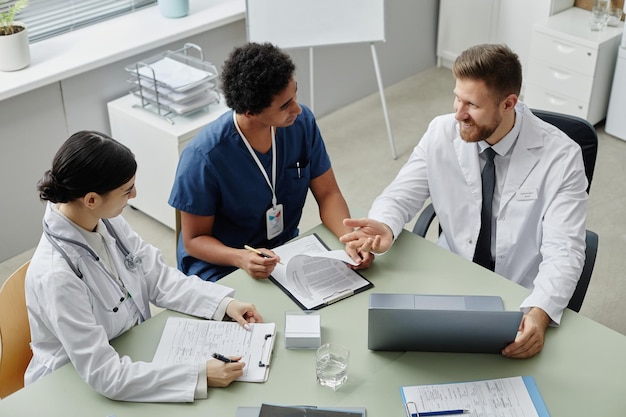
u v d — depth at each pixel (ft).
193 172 7.47
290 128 7.74
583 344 6.19
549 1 13.80
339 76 14.76
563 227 7.11
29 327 6.67
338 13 12.53
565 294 6.54
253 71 6.81
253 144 7.54
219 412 5.64
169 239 11.56
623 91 13.19
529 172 7.43
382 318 5.86
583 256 7.00
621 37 13.11
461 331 5.92
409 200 7.93
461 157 7.69
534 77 14.01
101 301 6.19
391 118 14.70
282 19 12.43
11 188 11.00
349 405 5.66
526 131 7.41
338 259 6.95
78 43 11.60
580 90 13.39
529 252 7.64
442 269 7.03
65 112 11.24
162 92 10.96
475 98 6.95
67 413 5.64
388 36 15.28
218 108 11.38
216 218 7.97
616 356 6.07
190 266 8.04
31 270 5.98
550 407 5.62
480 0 15.10
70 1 11.93
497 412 5.57
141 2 12.78
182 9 12.36
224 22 12.46
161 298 6.75
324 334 6.32
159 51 12.08
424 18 15.84
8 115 10.57
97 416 5.62
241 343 6.22
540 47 13.61
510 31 14.93
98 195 5.82
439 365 6.03
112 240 6.44
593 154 7.75
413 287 6.80
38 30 11.71
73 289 5.90
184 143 10.71
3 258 11.28
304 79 14.15
